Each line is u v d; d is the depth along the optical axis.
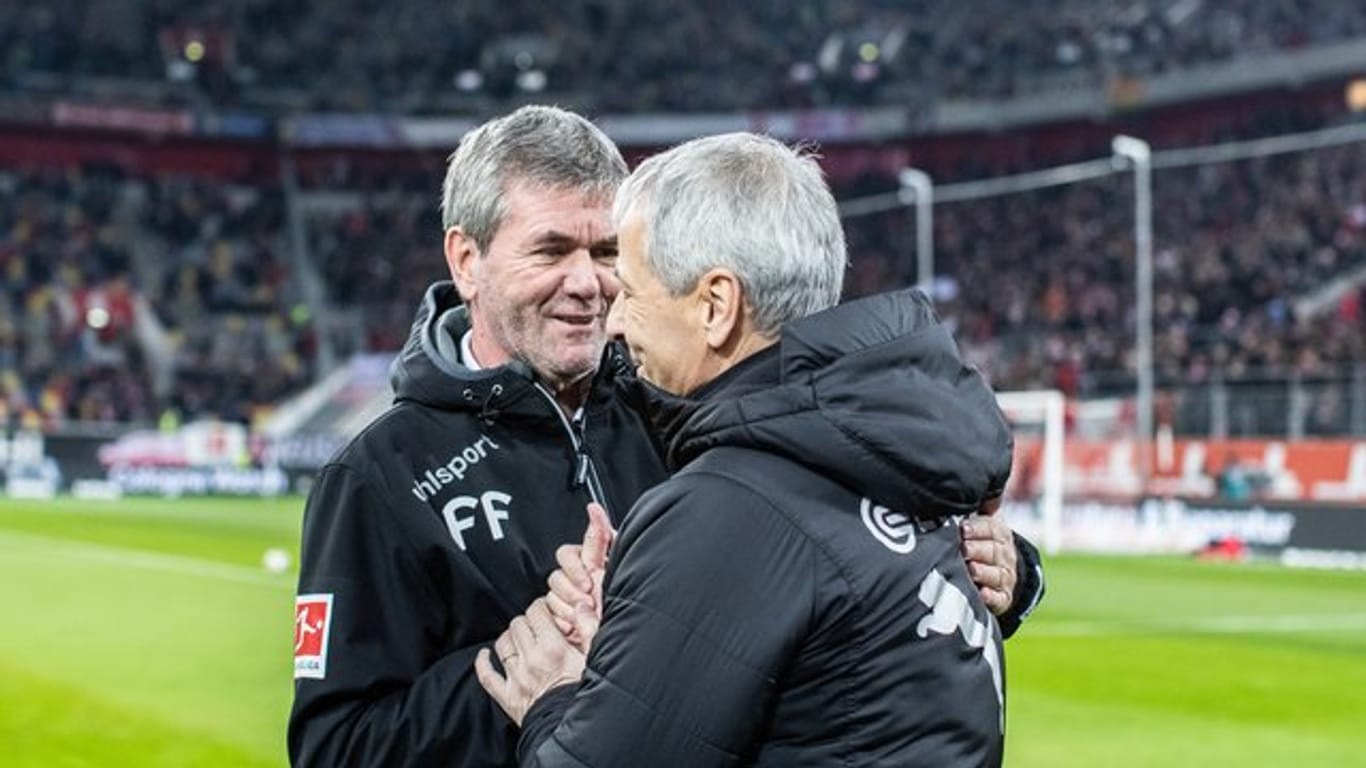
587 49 52.19
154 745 8.38
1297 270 36.53
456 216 3.06
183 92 48.34
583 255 2.99
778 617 2.31
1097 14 49.03
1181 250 38.84
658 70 52.09
